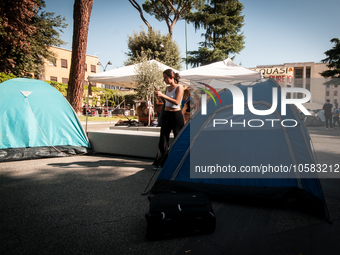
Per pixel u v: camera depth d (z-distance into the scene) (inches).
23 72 765.9
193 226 80.9
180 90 153.3
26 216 95.3
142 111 311.1
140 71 351.6
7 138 189.5
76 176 149.9
